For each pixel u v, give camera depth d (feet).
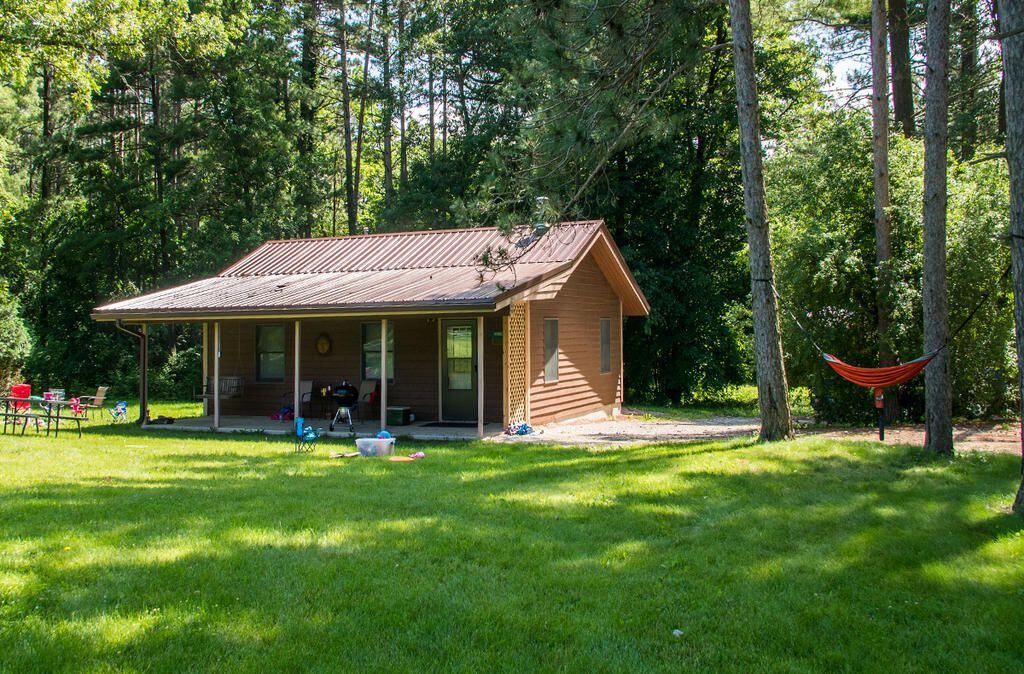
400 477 31.22
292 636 14.90
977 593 17.04
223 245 93.25
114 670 13.47
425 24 102.42
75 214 99.04
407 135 134.41
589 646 14.56
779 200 56.90
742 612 16.15
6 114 112.47
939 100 32.96
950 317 46.03
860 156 49.29
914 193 46.85
